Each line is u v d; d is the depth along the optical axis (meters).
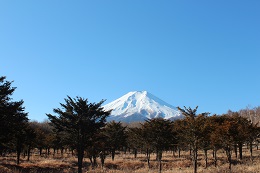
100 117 28.67
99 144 37.34
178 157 49.47
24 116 25.31
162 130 36.62
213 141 32.59
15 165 35.53
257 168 25.97
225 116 44.72
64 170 35.41
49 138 61.59
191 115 28.62
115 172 31.31
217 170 26.86
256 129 38.44
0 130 23.50
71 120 27.42
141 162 43.97
